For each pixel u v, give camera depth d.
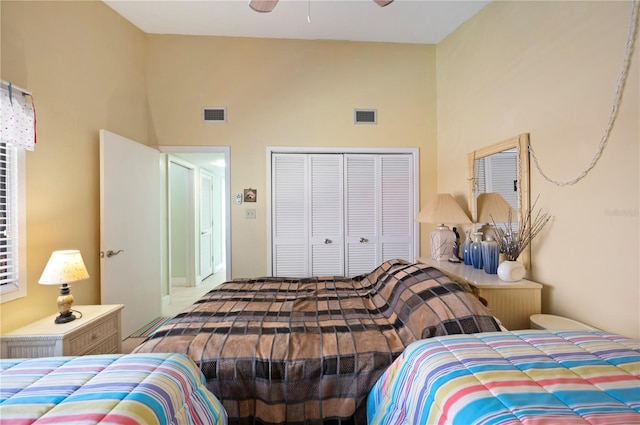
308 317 1.69
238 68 3.21
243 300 1.99
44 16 2.02
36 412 0.68
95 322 1.91
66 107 2.21
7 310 1.76
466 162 2.76
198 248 4.97
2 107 1.71
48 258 2.04
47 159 2.05
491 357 0.96
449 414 0.75
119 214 2.62
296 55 3.24
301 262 3.28
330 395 1.31
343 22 2.90
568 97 1.70
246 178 3.22
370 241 3.33
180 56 3.17
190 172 4.83
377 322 1.63
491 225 2.36
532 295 1.79
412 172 3.33
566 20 1.71
